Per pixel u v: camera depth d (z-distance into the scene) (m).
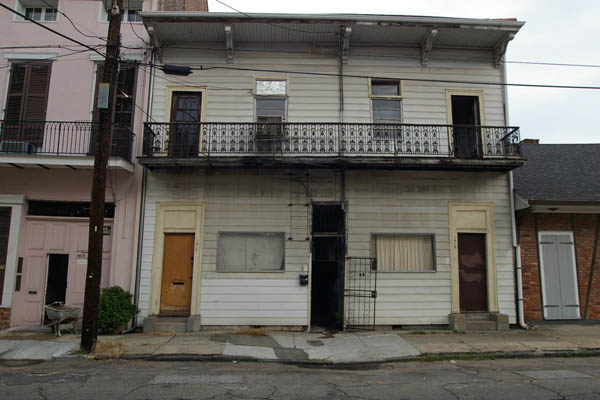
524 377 6.17
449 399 5.07
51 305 9.45
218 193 10.41
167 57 10.98
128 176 10.39
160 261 10.12
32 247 10.25
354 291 10.13
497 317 9.85
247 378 6.05
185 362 7.17
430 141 10.76
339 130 10.33
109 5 11.20
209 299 9.94
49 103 10.65
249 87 10.95
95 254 7.77
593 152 13.35
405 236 10.52
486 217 10.60
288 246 10.24
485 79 11.20
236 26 10.53
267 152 10.38
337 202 10.45
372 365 7.14
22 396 5.09
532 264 10.73
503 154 10.44
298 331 9.80
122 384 5.64
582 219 11.02
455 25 10.45
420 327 10.07
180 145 10.45
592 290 10.77
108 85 7.86
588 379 6.04
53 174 10.37
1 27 10.92
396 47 11.23
